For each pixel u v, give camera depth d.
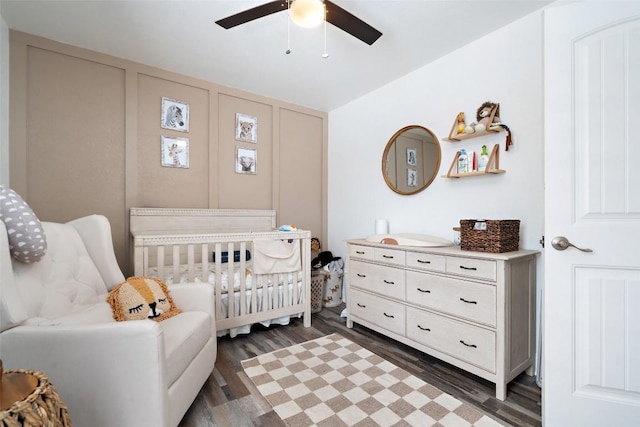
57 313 1.27
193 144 2.95
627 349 1.24
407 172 2.81
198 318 1.61
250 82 3.03
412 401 1.58
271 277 2.55
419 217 2.72
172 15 2.00
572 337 1.32
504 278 1.63
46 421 0.73
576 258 1.31
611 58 1.25
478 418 1.45
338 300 3.36
